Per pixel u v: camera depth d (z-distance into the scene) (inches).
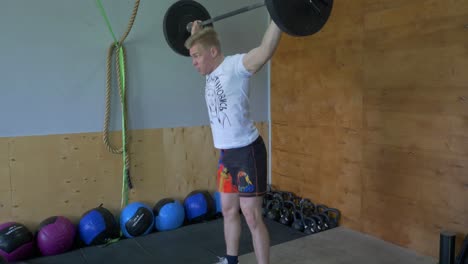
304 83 131.1
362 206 114.8
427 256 98.1
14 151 105.6
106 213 112.6
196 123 134.9
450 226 93.1
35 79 107.0
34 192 108.9
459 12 87.1
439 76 92.3
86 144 115.6
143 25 122.0
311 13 64.8
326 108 123.7
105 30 116.0
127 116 121.3
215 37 75.0
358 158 114.5
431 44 93.2
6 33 102.3
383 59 104.7
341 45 116.3
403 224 103.9
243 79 71.6
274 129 147.0
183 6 103.3
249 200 76.4
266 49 64.3
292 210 128.3
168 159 129.9
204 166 137.5
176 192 132.3
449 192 92.7
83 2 112.0
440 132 93.4
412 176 100.6
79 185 115.3
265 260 78.0
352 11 112.0
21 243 98.6
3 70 102.7
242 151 75.6
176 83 129.7
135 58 121.5
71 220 114.8
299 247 105.5
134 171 124.0
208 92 76.5
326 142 125.0
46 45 107.7
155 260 99.5
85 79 114.2
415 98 98.0
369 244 106.8
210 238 113.7
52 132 110.5
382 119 106.6
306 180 134.0
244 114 74.3
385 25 103.2
